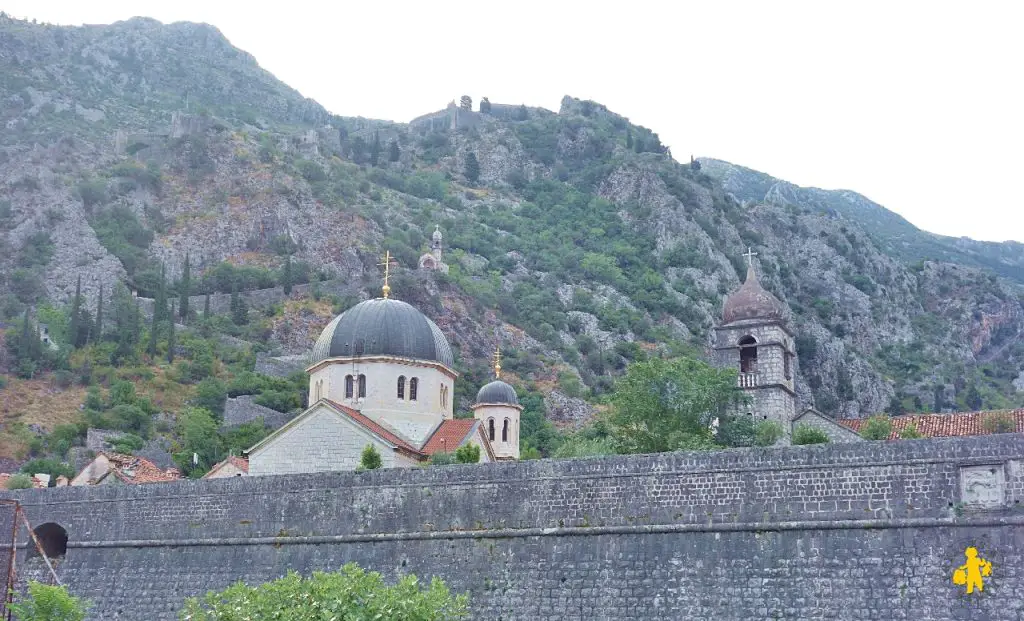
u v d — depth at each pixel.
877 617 55.78
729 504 60.81
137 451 157.62
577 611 61.78
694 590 59.78
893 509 57.50
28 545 79.12
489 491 66.69
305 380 183.75
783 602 57.75
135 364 189.62
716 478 61.47
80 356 190.38
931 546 56.09
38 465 141.25
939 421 96.56
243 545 72.81
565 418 193.12
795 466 59.94
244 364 193.88
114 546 76.69
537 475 65.69
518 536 64.94
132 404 172.88
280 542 71.62
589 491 64.12
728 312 111.62
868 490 58.22
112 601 74.75
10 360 185.75
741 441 98.12
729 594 58.97
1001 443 56.22
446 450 91.94
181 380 187.12
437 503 67.94
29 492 80.50
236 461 105.81
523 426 177.88
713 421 99.44
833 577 57.28
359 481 70.75
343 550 69.62
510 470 66.56
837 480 58.94
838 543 57.91
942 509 56.59
